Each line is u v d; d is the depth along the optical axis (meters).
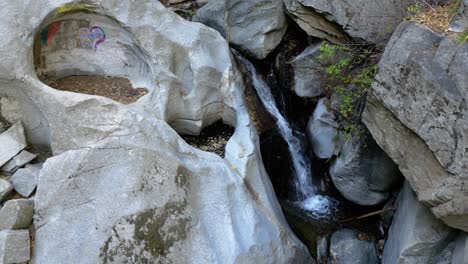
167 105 4.86
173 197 4.09
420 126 3.50
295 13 5.63
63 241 3.81
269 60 6.46
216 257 4.07
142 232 3.89
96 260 3.73
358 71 5.30
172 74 4.85
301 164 6.19
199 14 6.29
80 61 5.09
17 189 4.20
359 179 5.51
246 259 4.15
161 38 4.82
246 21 6.07
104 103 4.24
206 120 5.46
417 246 4.17
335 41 5.60
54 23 4.66
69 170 4.00
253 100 6.04
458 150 3.26
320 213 5.85
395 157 3.96
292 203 6.01
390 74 3.69
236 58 6.12
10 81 4.30
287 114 6.45
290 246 4.62
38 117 4.60
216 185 4.39
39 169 4.37
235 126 5.45
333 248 5.20
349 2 5.16
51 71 4.97
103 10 4.62
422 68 3.42
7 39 4.22
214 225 4.25
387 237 5.24
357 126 5.22
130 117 4.22
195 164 4.40
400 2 4.92
